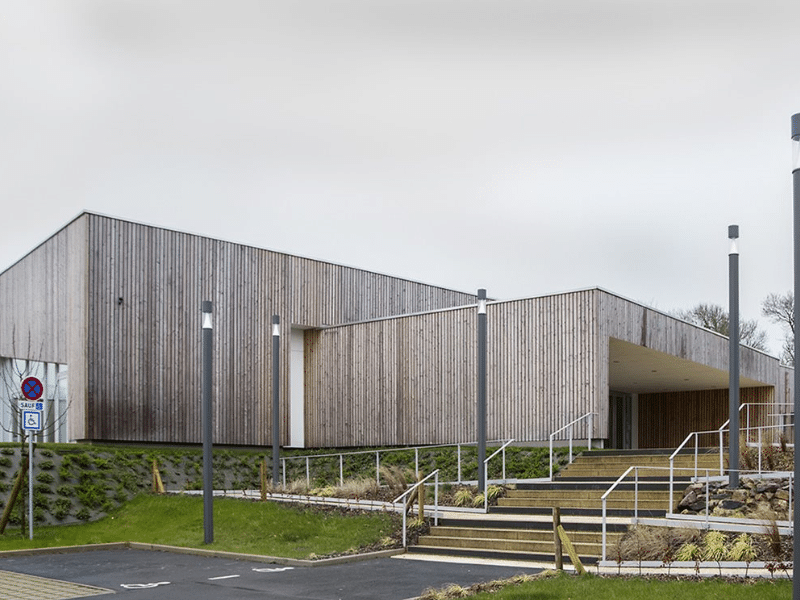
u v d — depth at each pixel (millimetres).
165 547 14711
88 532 17000
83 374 22891
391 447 25375
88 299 23062
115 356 23531
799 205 7355
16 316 26969
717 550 11078
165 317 24750
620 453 18984
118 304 23734
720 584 9484
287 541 14719
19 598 10203
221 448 25656
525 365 22375
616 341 22094
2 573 12211
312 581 11195
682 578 10109
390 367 25734
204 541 14867
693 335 25844
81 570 12500
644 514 13680
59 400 24344
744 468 15484
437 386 24391
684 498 13977
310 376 28094
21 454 18156
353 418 26609
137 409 23859
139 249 24344
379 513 15984
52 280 25078
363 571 11953
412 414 24938
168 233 25031
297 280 28125
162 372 24562
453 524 14570
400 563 12688
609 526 12953
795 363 7352
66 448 20688
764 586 9211
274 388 20422
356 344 26844
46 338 25203
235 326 26344
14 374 26625
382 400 25828
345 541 14305
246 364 26562
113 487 20016
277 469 20172
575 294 21531
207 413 15023
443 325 24469
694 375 28688
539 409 21938
